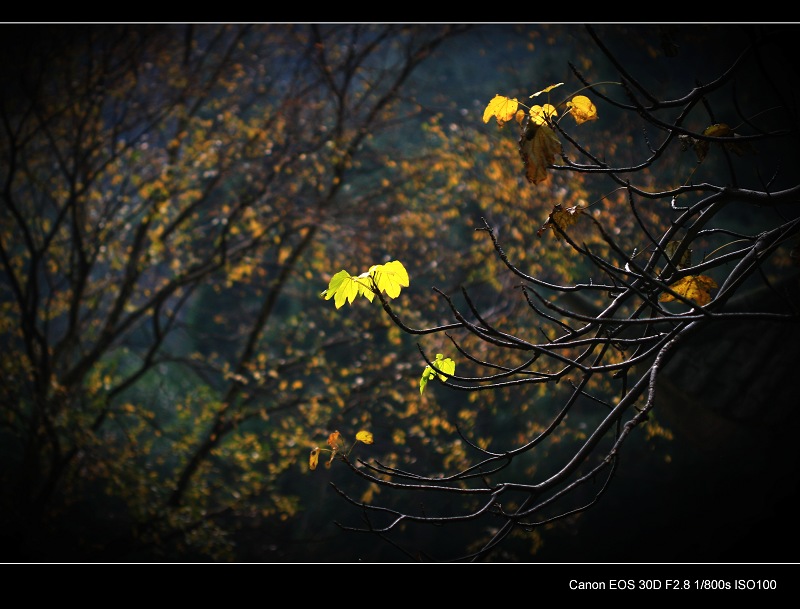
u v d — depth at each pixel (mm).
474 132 13250
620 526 14609
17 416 13406
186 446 13219
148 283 17391
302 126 13875
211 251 15102
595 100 14352
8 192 12680
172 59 14469
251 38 16672
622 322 2674
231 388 13492
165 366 19531
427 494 16828
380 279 2863
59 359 14055
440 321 13906
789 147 12453
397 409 15758
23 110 14438
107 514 16125
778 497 11656
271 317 19000
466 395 16078
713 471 13227
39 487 14148
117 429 17359
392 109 14508
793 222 2998
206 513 13273
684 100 2850
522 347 2859
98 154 13898
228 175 13695
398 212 13492
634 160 13547
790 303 2668
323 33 14680
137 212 13875
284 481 18062
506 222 12664
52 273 15859
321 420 13672
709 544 12758
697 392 8711
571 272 11805
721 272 11836
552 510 14938
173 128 16594
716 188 3045
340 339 14156
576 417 14484
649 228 11766
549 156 2744
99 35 13531
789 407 8266
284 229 13484
